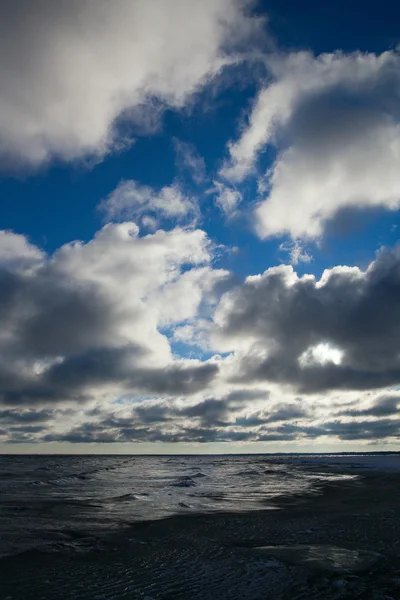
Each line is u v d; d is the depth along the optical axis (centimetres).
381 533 1677
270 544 1510
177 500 2758
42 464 9131
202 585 1068
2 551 1368
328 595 992
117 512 2220
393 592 1010
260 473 5747
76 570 1191
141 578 1123
